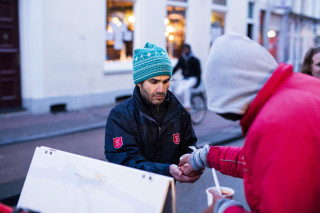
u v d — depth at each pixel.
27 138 5.88
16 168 4.55
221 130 6.86
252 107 1.16
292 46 16.11
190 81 7.28
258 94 1.16
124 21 9.30
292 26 15.86
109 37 9.05
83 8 8.40
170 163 1.89
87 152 5.30
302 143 1.03
